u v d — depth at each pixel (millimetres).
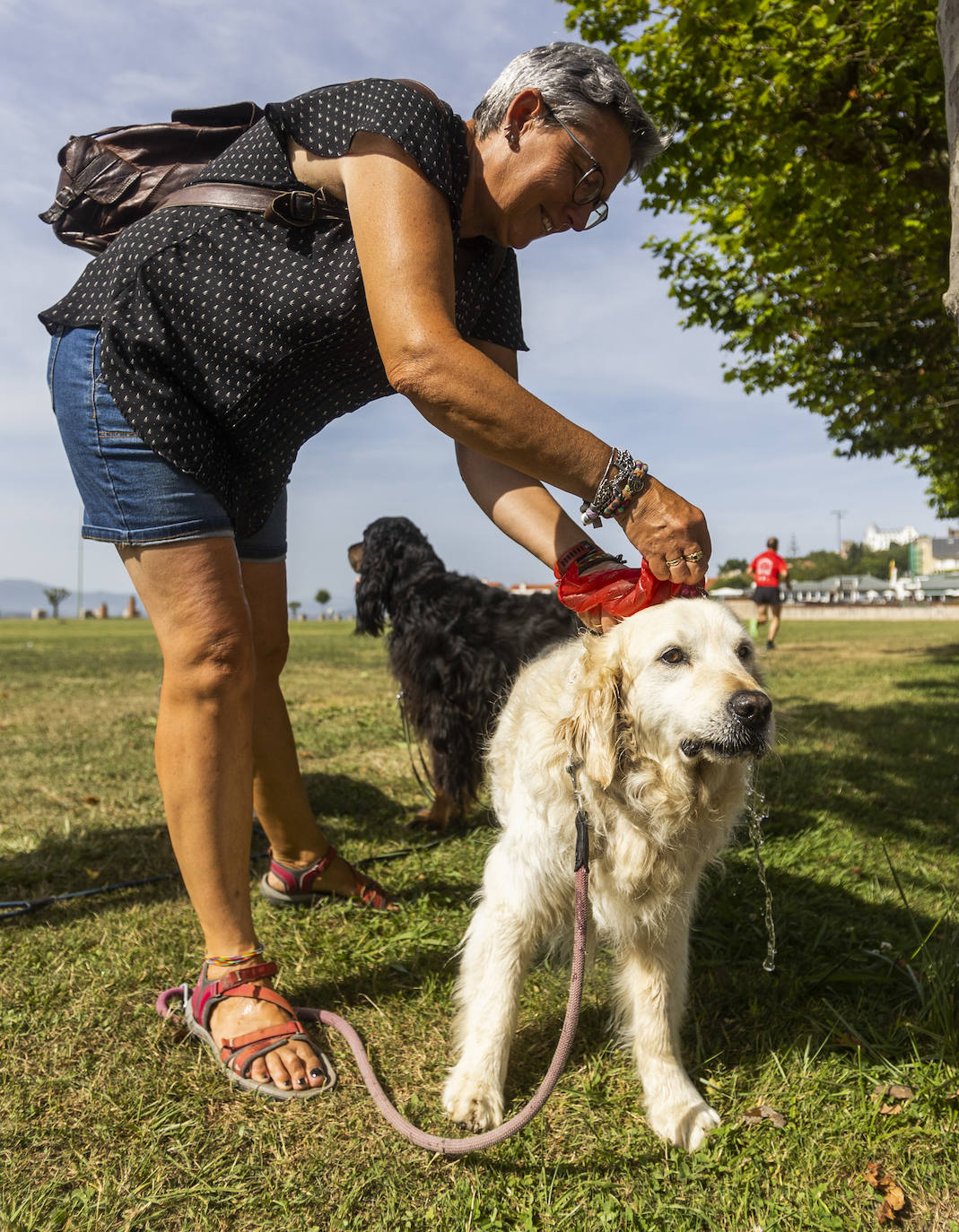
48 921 3012
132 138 2184
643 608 2178
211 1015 2201
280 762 2955
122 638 23938
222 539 2135
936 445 13438
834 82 6324
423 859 3752
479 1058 2076
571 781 2066
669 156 6941
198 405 2037
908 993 2553
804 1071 2170
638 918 2150
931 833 4180
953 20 2064
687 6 6133
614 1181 1803
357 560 4535
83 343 2037
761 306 9484
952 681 9828
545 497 2469
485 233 2102
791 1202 1731
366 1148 1860
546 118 1841
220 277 1947
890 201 6980
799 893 3355
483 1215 1668
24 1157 1807
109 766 5504
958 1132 1928
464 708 4055
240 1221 1648
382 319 1754
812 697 8703
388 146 1786
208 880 2217
